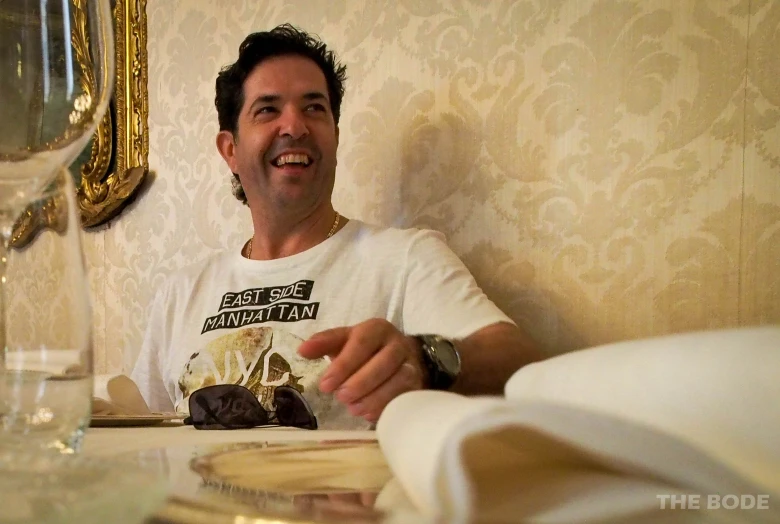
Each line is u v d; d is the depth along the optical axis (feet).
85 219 5.05
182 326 3.66
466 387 2.15
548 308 3.04
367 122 3.75
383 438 0.90
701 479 0.58
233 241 4.32
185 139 4.64
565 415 0.61
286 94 3.54
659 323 2.73
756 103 2.53
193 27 4.62
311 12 4.02
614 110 2.87
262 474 0.90
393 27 3.63
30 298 1.07
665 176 2.73
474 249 3.31
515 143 3.17
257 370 3.17
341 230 3.54
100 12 1.22
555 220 3.03
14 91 1.11
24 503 0.57
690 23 2.67
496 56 3.23
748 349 0.68
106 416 1.97
